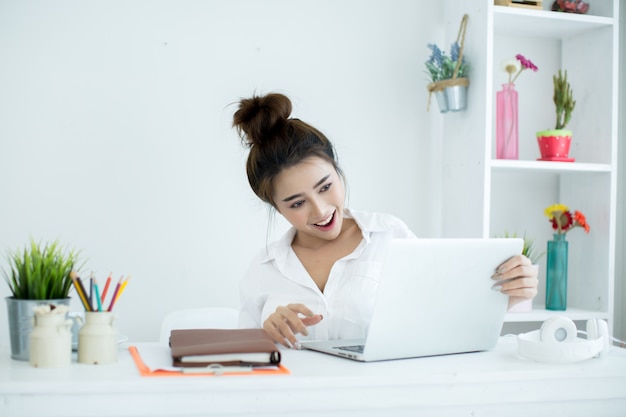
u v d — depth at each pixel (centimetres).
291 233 201
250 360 124
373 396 122
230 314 225
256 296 197
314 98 269
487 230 249
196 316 220
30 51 244
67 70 246
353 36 272
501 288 146
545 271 294
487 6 249
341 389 120
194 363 121
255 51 263
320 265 194
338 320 186
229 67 261
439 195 282
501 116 264
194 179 258
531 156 292
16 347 131
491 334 151
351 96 272
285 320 155
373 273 187
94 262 250
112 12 250
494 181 288
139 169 253
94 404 113
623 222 292
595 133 274
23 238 244
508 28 277
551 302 267
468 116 261
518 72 267
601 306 267
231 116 261
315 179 173
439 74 263
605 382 134
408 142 279
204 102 259
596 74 275
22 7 242
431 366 133
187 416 115
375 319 132
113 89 250
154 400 114
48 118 245
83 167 248
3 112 242
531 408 131
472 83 258
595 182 273
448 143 276
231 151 262
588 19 263
